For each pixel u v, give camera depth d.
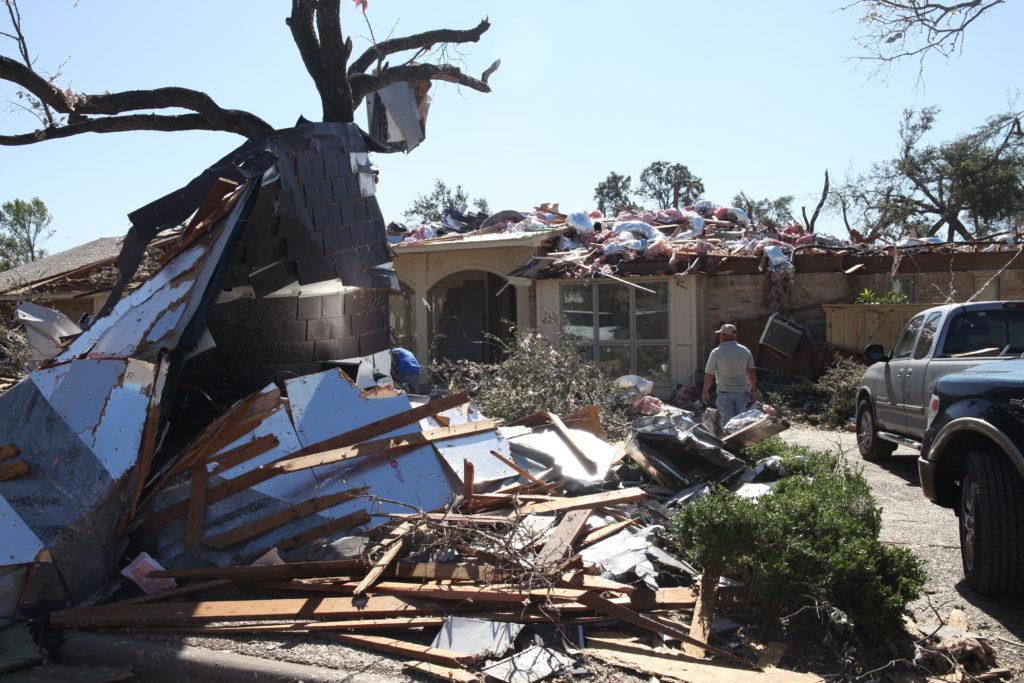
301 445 5.77
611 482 6.57
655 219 20.48
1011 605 4.72
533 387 9.22
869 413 9.67
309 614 4.32
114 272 15.09
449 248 16.83
